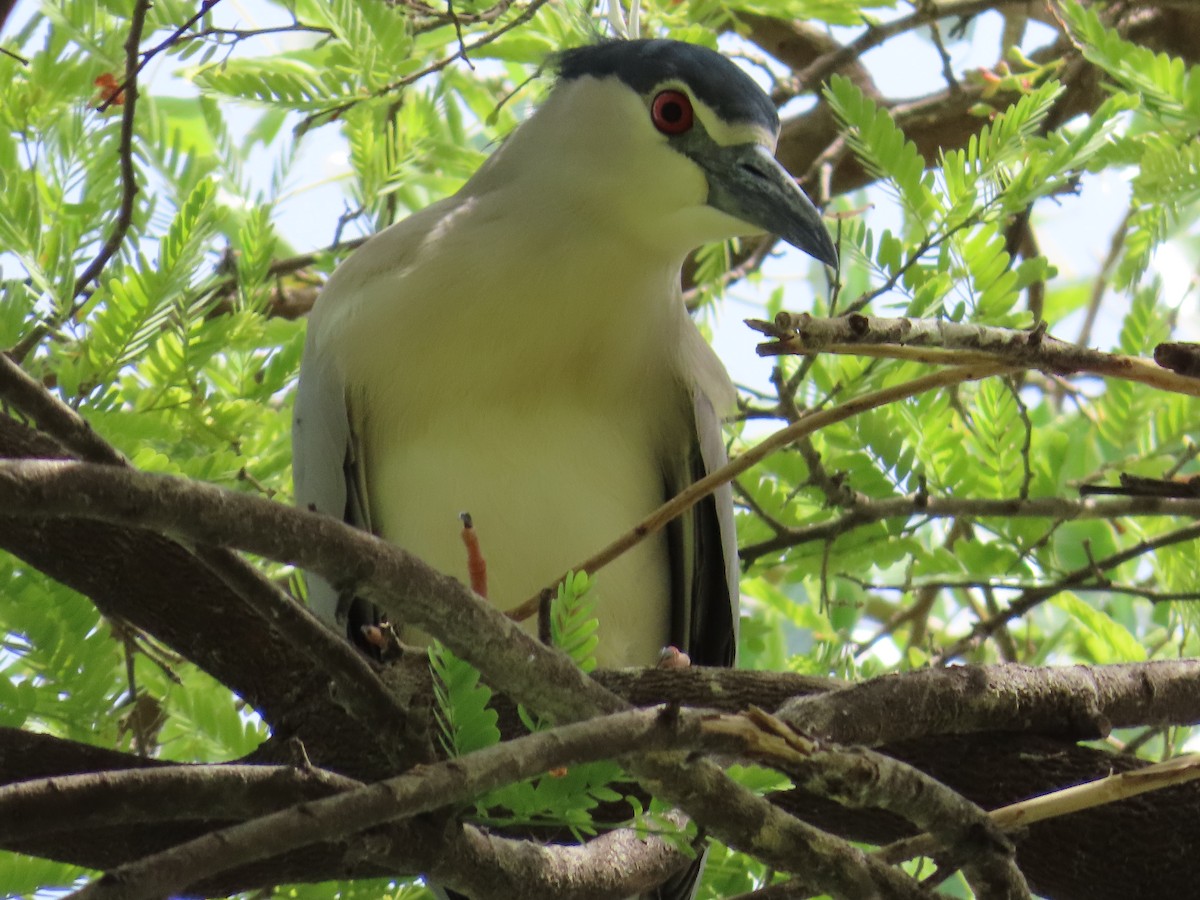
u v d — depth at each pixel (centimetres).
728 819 394
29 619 613
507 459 718
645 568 759
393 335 704
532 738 354
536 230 712
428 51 846
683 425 749
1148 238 764
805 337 392
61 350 695
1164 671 557
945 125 1001
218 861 322
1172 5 869
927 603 920
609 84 727
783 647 903
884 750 540
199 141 969
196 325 698
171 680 686
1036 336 410
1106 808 521
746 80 727
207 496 340
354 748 554
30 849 495
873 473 788
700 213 715
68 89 754
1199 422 823
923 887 410
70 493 323
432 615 373
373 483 733
